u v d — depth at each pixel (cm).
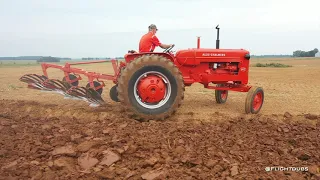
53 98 865
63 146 459
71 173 372
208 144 480
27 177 362
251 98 675
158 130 551
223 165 394
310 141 504
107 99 868
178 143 482
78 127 571
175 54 704
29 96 902
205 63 714
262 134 541
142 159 418
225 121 633
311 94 994
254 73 2050
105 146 453
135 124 591
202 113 688
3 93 967
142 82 611
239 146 475
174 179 357
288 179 359
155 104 623
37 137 500
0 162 405
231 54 716
